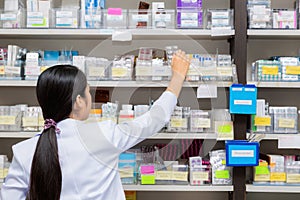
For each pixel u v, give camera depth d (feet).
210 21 8.75
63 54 9.08
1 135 8.68
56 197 5.51
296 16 8.78
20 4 9.02
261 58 9.94
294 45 9.93
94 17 8.70
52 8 9.21
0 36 9.48
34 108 8.80
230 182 8.61
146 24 8.54
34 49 9.98
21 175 5.74
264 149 9.89
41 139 5.60
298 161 8.65
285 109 8.73
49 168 5.47
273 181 8.63
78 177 5.67
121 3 10.03
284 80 8.66
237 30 8.52
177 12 8.67
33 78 8.77
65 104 5.77
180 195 9.98
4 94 9.99
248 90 8.30
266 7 8.70
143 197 9.95
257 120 8.63
